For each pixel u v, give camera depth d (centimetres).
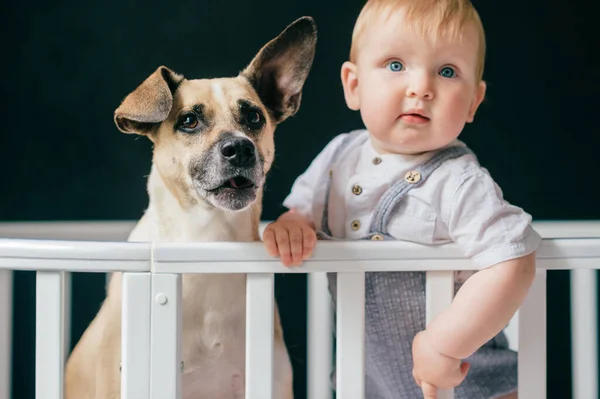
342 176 136
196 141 123
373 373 136
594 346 188
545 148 222
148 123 127
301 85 137
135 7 216
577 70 221
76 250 108
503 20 221
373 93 121
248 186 120
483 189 116
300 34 135
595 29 221
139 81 217
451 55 119
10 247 109
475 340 108
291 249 109
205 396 131
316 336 192
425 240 120
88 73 216
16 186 214
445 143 122
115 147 217
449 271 113
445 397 115
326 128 220
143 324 108
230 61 218
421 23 118
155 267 108
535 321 116
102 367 127
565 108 222
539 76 221
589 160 222
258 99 132
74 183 216
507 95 221
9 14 213
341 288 111
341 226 134
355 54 128
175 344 108
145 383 108
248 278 110
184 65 217
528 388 116
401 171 125
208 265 109
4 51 213
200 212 127
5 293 162
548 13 221
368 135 138
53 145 215
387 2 122
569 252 114
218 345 127
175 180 125
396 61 120
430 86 118
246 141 118
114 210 217
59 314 110
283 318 220
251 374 110
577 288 189
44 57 214
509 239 109
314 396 192
